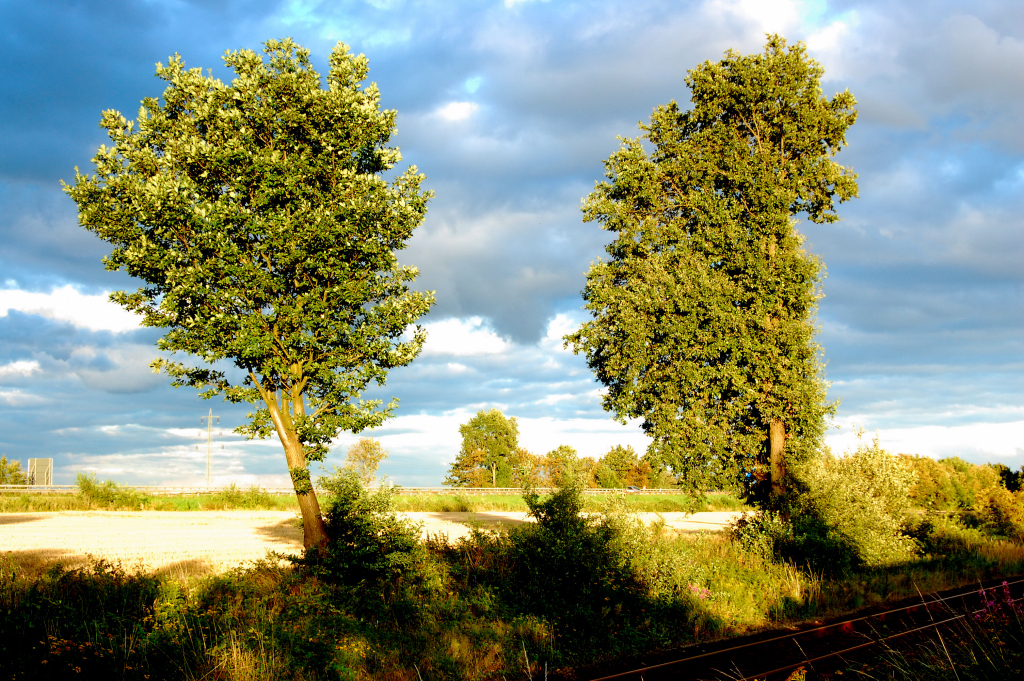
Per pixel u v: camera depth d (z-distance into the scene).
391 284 18.70
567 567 14.19
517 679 9.59
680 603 13.86
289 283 17.36
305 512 16.36
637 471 97.19
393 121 18.45
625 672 9.48
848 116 24.23
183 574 14.02
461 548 16.16
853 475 25.20
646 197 24.59
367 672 9.49
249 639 9.55
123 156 17.03
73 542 21.66
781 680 8.98
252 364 17.20
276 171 16.83
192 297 16.28
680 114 25.83
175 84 17.39
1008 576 19.59
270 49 17.70
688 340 23.12
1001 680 7.24
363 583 13.30
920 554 23.03
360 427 17.72
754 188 23.73
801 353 23.66
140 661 8.62
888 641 10.91
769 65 24.08
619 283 25.34
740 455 24.45
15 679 7.64
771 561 18.72
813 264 23.30
